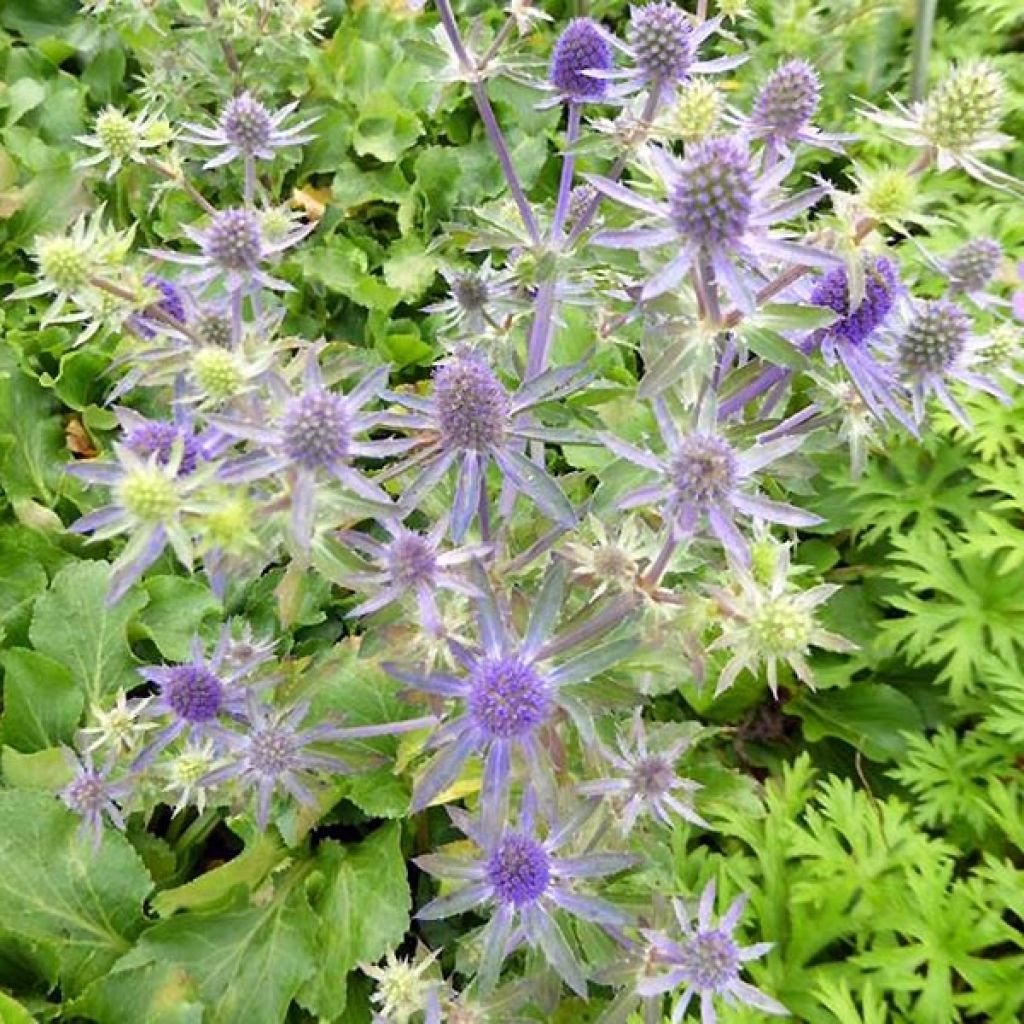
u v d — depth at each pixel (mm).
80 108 452
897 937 296
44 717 313
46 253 212
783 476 260
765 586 222
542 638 205
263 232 231
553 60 250
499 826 195
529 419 232
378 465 343
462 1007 229
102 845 287
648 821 267
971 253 226
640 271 212
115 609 323
